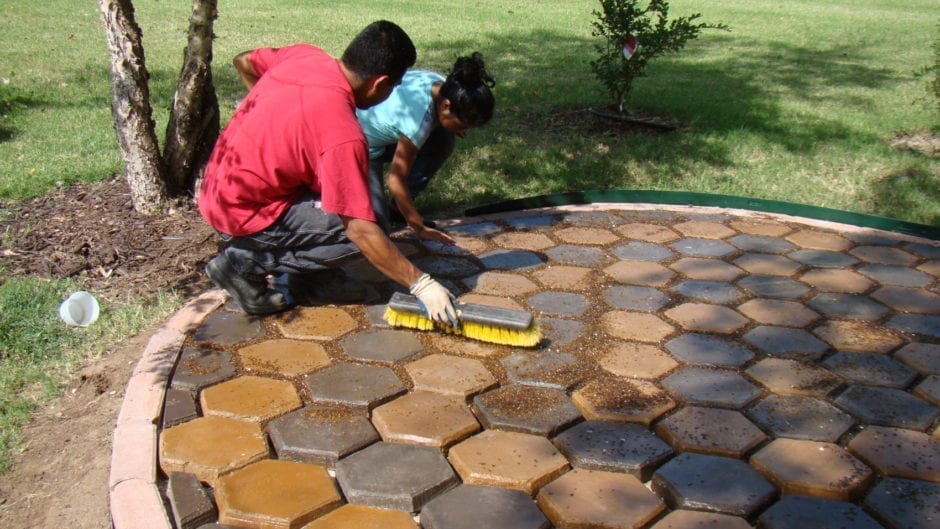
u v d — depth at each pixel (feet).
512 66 31.63
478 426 9.19
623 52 22.72
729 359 10.61
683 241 14.62
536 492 8.22
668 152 20.12
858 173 18.86
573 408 9.51
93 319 10.78
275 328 11.39
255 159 10.18
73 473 8.73
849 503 8.00
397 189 12.66
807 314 11.85
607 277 13.11
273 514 7.74
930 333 11.33
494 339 10.81
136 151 15.06
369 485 8.14
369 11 44.75
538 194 17.47
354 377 10.11
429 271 13.26
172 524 7.80
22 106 22.98
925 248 14.35
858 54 36.86
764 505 7.98
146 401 9.53
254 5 45.06
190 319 11.53
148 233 14.65
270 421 9.23
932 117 24.35
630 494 8.09
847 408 9.54
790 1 58.54
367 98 10.59
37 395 10.08
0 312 11.55
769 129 22.53
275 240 10.83
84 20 38.58
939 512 7.84
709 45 38.88
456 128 12.08
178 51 31.71
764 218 15.78
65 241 14.20
